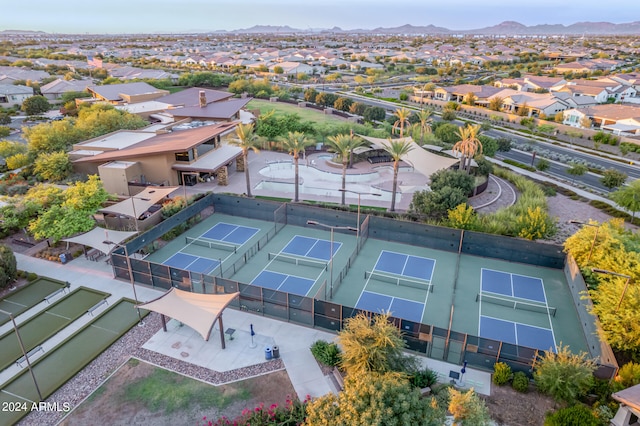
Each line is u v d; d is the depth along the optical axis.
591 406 22.66
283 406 22.73
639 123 89.81
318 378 24.80
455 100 130.25
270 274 36.47
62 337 28.23
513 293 34.09
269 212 47.09
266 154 71.81
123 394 23.64
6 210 39.34
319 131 75.31
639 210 47.22
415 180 59.94
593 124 100.00
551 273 37.19
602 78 146.00
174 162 55.25
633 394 20.11
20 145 65.25
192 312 26.50
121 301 31.97
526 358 24.34
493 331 29.55
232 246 41.22
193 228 45.41
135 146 57.44
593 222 34.25
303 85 154.38
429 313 31.45
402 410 17.02
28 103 98.31
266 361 26.11
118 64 188.62
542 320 30.89
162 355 26.58
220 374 25.03
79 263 37.56
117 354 26.67
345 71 194.25
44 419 22.08
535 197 50.66
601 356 25.34
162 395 23.53
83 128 67.44
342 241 42.94
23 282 34.66
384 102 127.56
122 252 35.41
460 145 54.97
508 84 142.62
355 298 33.19
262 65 186.25
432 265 38.41
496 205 51.66
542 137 94.38
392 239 42.94
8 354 26.80
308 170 62.12
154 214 43.75
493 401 23.20
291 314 29.72
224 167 56.47
